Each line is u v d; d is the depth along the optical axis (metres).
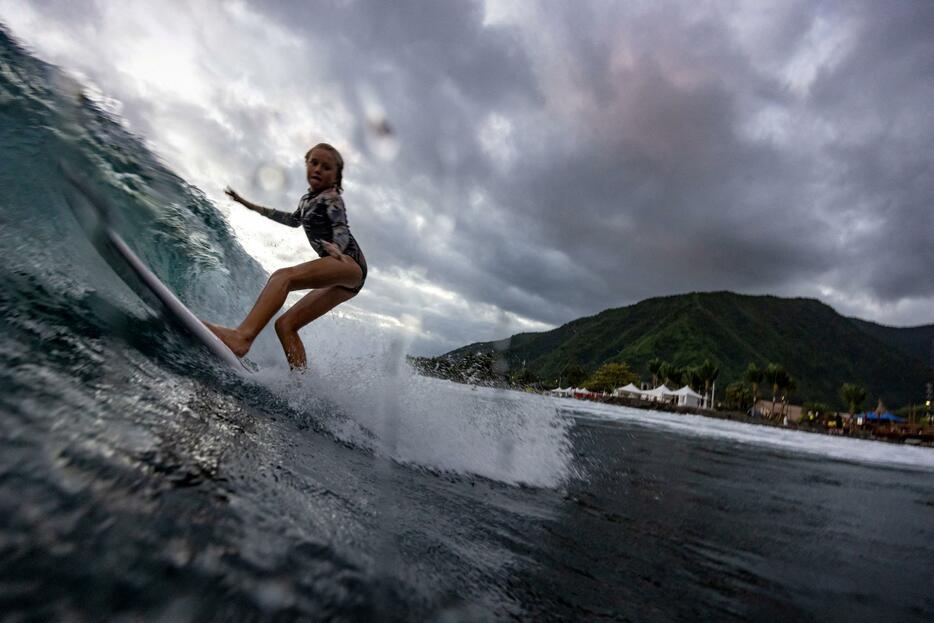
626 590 1.59
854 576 2.19
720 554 2.22
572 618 1.29
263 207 3.46
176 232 3.28
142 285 2.14
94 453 1.01
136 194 2.96
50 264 1.82
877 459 11.16
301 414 2.38
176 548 0.85
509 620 1.15
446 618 1.05
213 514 1.02
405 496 1.83
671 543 2.26
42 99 2.43
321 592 0.93
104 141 2.78
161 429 1.31
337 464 1.86
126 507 0.89
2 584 0.62
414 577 1.17
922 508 4.43
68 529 0.77
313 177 3.23
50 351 1.36
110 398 1.31
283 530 1.09
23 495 0.79
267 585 0.87
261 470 1.39
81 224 2.11
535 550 1.74
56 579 0.67
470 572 1.35
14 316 1.42
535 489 2.78
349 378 3.19
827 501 4.14
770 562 2.22
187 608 0.73
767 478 5.10
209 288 3.51
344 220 3.17
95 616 0.65
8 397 1.03
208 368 2.20
